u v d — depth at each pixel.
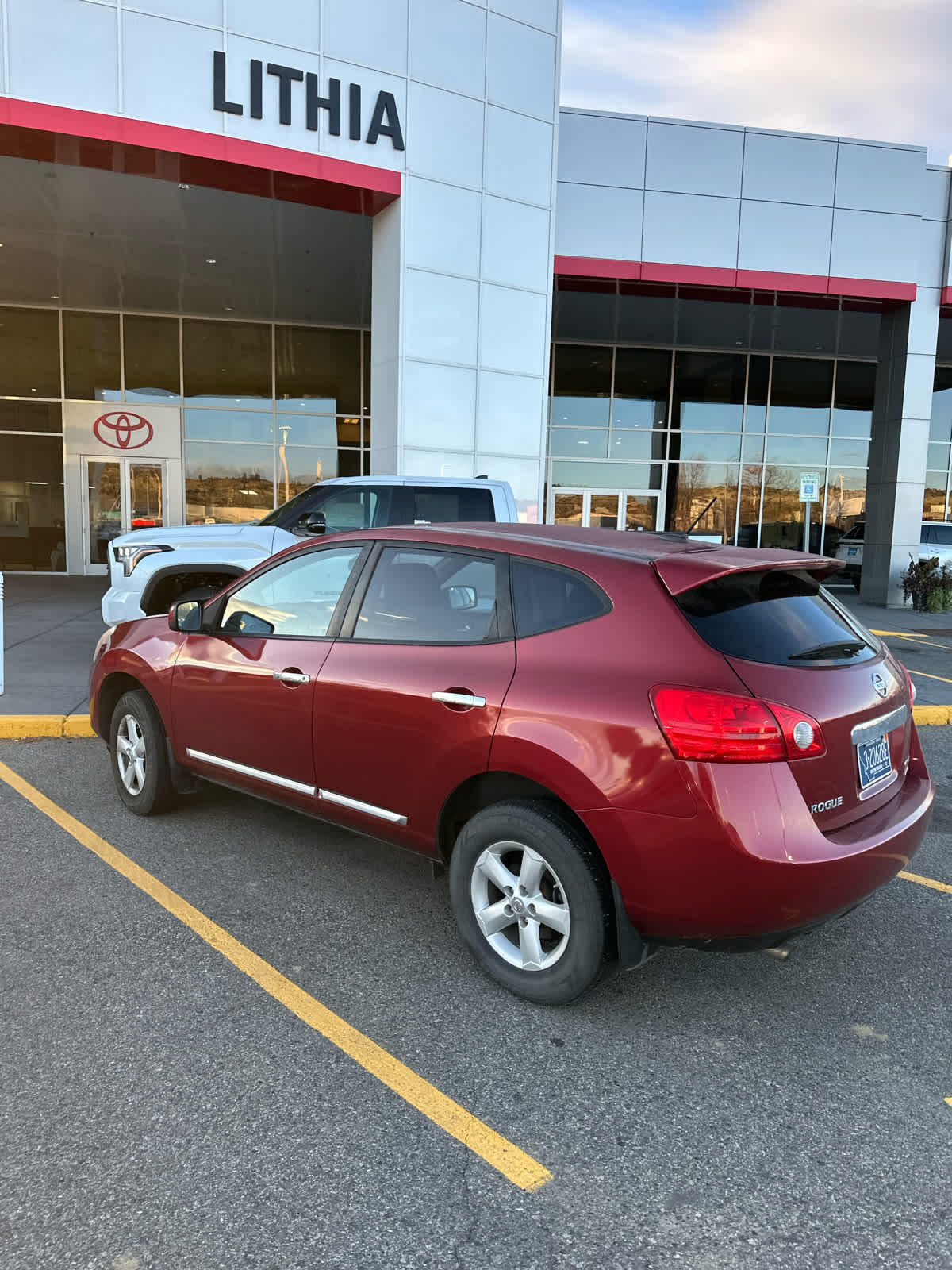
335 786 3.72
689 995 3.29
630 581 3.02
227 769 4.25
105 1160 2.34
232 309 18.61
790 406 22.30
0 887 3.99
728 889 2.69
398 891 4.07
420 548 3.60
